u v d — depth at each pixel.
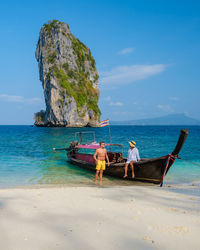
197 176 10.30
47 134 47.44
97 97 141.62
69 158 13.70
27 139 32.44
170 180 9.52
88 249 2.59
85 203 4.81
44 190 6.44
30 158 15.34
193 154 17.61
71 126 115.19
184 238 2.98
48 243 2.72
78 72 132.38
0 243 2.71
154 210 4.35
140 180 9.23
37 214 3.91
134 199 5.36
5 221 3.51
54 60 121.12
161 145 24.20
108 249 2.60
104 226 3.36
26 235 2.96
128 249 2.61
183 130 7.52
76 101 116.12
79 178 9.86
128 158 9.23
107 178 10.02
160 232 3.17
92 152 17.66
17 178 9.52
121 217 3.83
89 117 125.56
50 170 11.50
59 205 4.59
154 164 8.52
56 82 114.75
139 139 33.59
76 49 138.25
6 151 18.83
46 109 123.38
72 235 2.99
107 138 36.22
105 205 4.67
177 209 4.49
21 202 4.81
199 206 4.82
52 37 127.50
